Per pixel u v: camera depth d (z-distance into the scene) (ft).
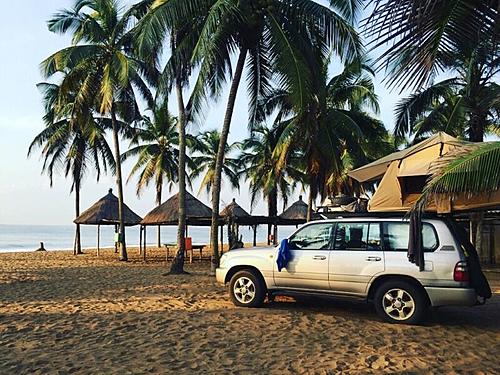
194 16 49.88
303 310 32.58
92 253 114.73
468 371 19.97
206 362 21.09
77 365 20.61
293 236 32.19
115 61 66.74
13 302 37.37
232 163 130.21
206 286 46.19
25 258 95.66
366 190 94.79
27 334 26.43
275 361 21.24
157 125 113.70
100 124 96.02
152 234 370.53
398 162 35.65
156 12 46.57
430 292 27.20
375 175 41.96
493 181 19.58
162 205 83.56
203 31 45.11
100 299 38.58
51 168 106.52
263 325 28.17
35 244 201.46
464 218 46.52
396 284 28.30
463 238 28.27
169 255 103.86
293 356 21.98
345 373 19.69
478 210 29.50
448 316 31.09
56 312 32.94
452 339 25.17
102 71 71.97
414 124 82.38
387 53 17.67
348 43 48.49
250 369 20.15
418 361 21.29
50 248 166.30
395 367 20.45
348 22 47.73
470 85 60.49
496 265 79.46
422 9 16.72
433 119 72.90
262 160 99.09
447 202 27.89
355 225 30.22
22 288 45.91
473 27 18.48
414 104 71.10
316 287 30.60
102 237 298.56
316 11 49.32
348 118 67.15
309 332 26.50
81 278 54.65
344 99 74.59
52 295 41.04
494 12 17.97
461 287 26.50
